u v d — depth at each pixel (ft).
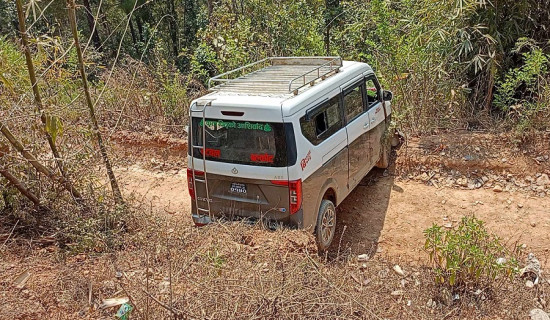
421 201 25.40
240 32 37.06
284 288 14.65
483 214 23.81
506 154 26.94
